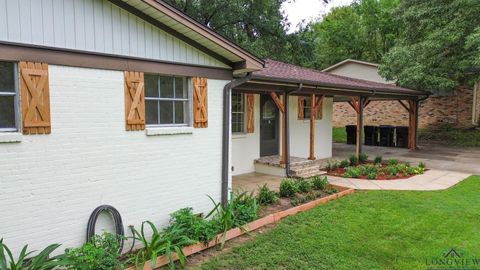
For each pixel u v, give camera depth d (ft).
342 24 91.61
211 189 18.29
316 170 29.78
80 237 13.47
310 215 18.24
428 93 46.24
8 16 11.41
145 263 12.55
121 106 14.55
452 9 42.24
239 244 14.90
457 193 22.97
